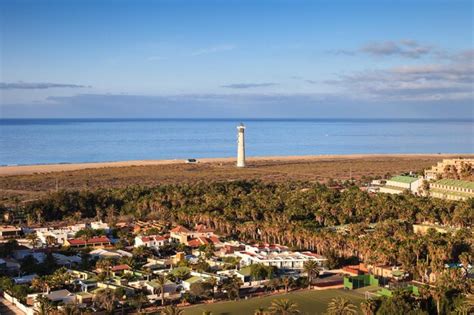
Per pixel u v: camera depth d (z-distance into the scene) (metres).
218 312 159.38
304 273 197.62
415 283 181.00
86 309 157.88
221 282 180.75
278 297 174.00
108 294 161.00
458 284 152.75
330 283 187.50
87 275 187.12
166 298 172.50
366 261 199.12
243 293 179.88
